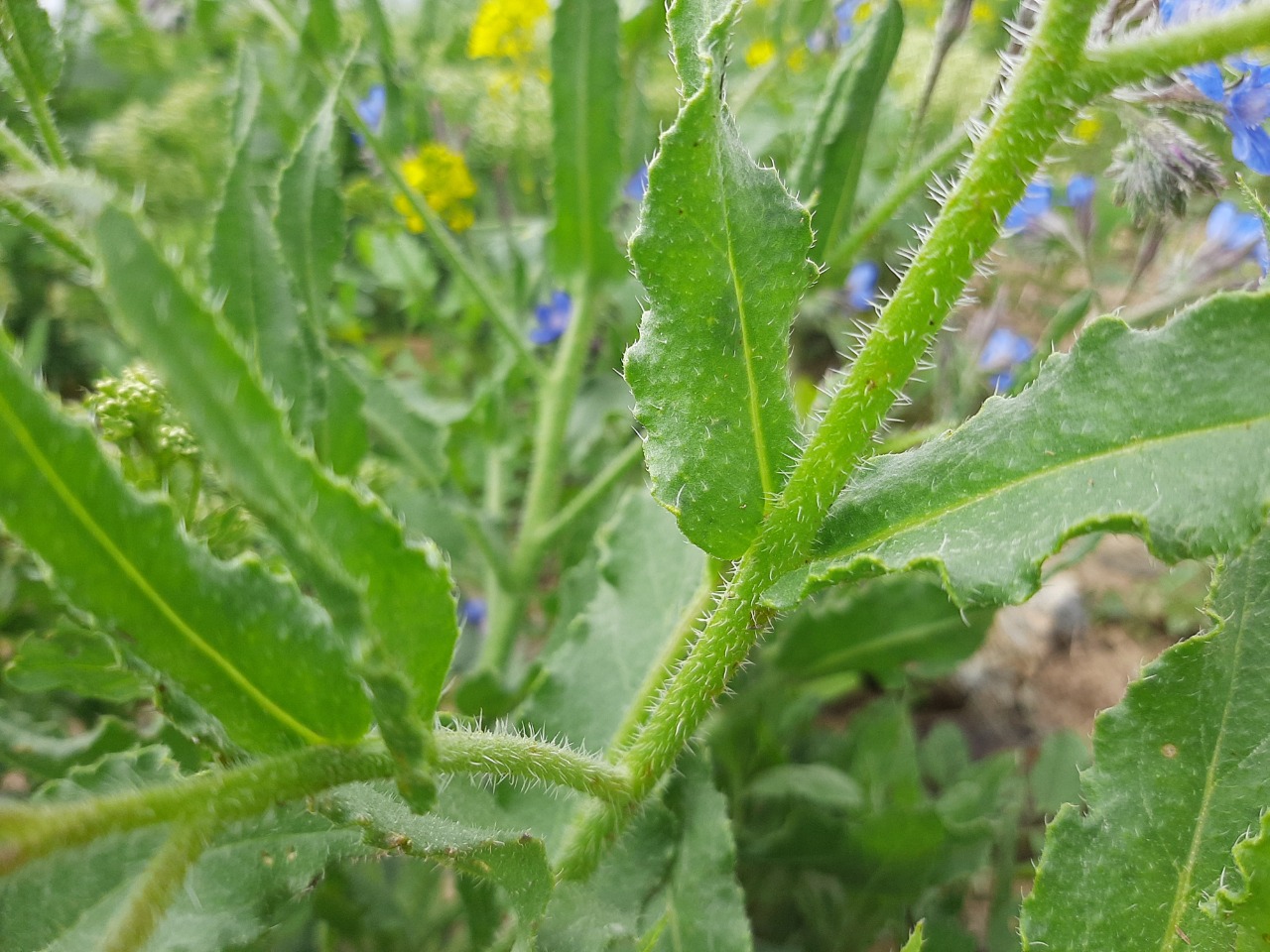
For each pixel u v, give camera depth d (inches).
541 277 12.2
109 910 3.8
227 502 5.9
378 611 3.2
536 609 13.8
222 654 3.2
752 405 4.3
